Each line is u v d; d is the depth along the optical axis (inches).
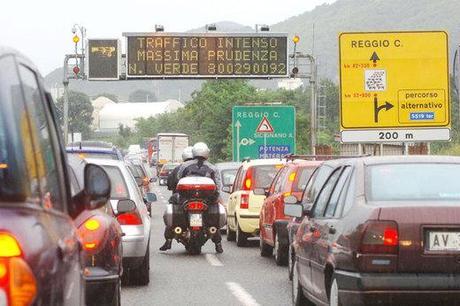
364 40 1501.0
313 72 2305.6
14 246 190.7
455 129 3144.7
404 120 1498.5
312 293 509.0
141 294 666.2
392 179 451.5
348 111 1498.5
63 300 219.8
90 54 2284.7
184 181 961.5
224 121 4202.8
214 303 619.8
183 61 2311.8
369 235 418.3
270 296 652.7
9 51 222.1
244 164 1133.7
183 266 866.1
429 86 1499.8
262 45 2315.5
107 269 450.3
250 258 947.3
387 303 415.5
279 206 864.3
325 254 462.0
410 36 1498.5
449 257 417.1
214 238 984.9
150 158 6220.5
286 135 2322.8
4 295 187.6
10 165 199.2
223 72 2311.8
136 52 2305.6
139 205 708.7
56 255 212.1
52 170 249.6
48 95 271.0
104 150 1221.1
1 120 201.5
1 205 198.7
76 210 295.6
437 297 415.5
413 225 418.3
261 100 4315.9
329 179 522.3
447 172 458.0
